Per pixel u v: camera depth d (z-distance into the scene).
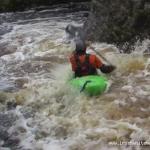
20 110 7.02
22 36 11.52
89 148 5.66
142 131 5.91
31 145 5.96
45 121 6.57
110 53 9.15
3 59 9.75
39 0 15.29
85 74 7.38
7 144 6.06
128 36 9.46
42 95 7.39
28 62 9.34
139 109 6.60
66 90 7.36
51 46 10.28
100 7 10.33
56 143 5.92
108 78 7.79
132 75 7.88
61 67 8.72
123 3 9.66
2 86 8.06
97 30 10.21
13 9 15.27
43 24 12.76
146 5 9.20
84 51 7.41
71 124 6.34
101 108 6.70
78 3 15.24
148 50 9.00
